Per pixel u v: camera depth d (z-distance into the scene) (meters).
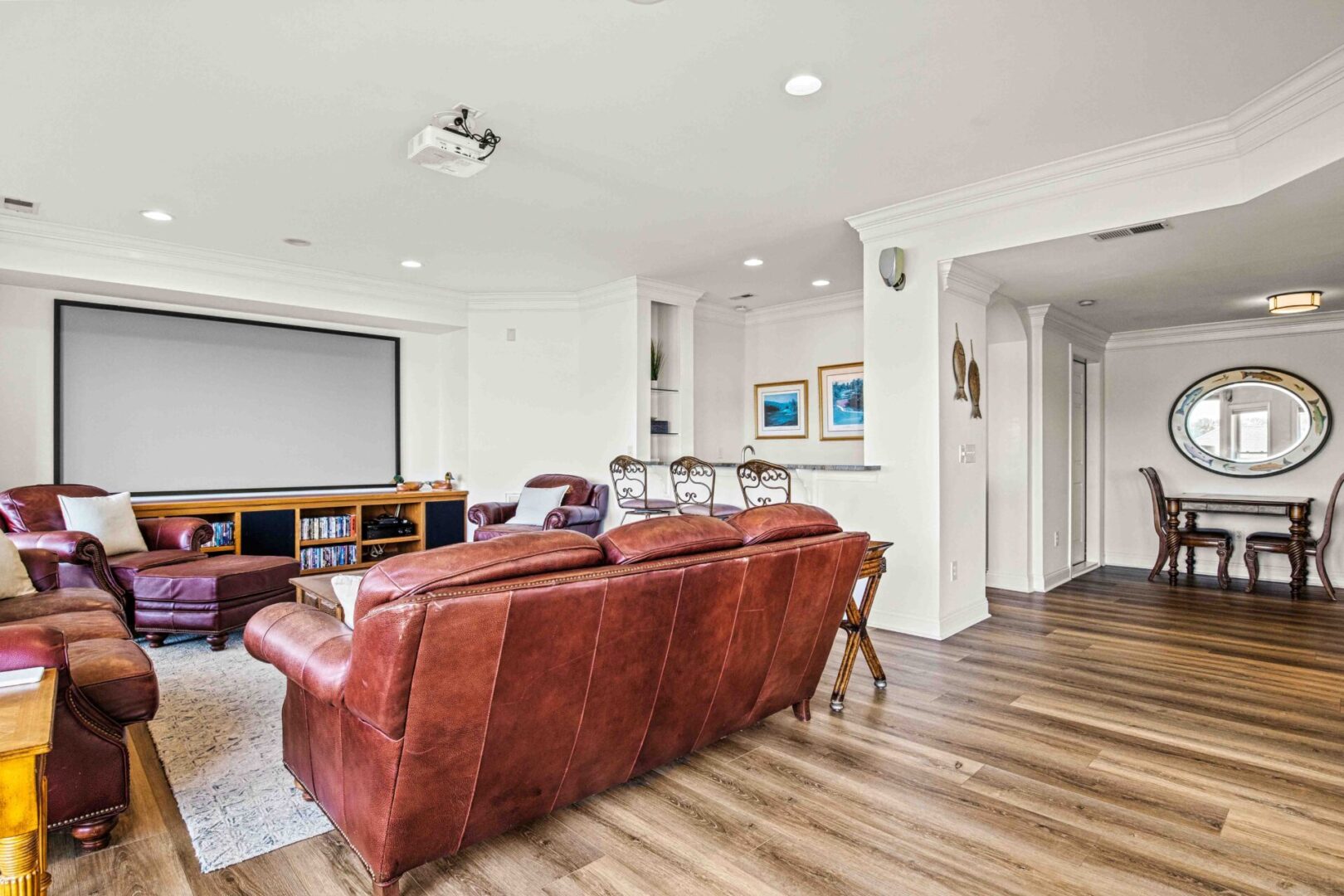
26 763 1.22
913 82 2.59
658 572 1.88
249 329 5.53
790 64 2.46
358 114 2.82
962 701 3.01
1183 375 6.31
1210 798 2.18
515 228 4.33
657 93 2.67
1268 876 1.78
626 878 1.77
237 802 2.16
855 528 4.36
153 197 3.76
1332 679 3.31
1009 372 5.55
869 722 2.78
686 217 4.14
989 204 3.68
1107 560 6.73
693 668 2.09
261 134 3.01
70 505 4.19
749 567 2.14
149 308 5.09
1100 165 3.28
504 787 1.78
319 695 1.71
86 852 1.87
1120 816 2.07
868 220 4.12
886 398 4.19
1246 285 4.57
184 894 1.70
